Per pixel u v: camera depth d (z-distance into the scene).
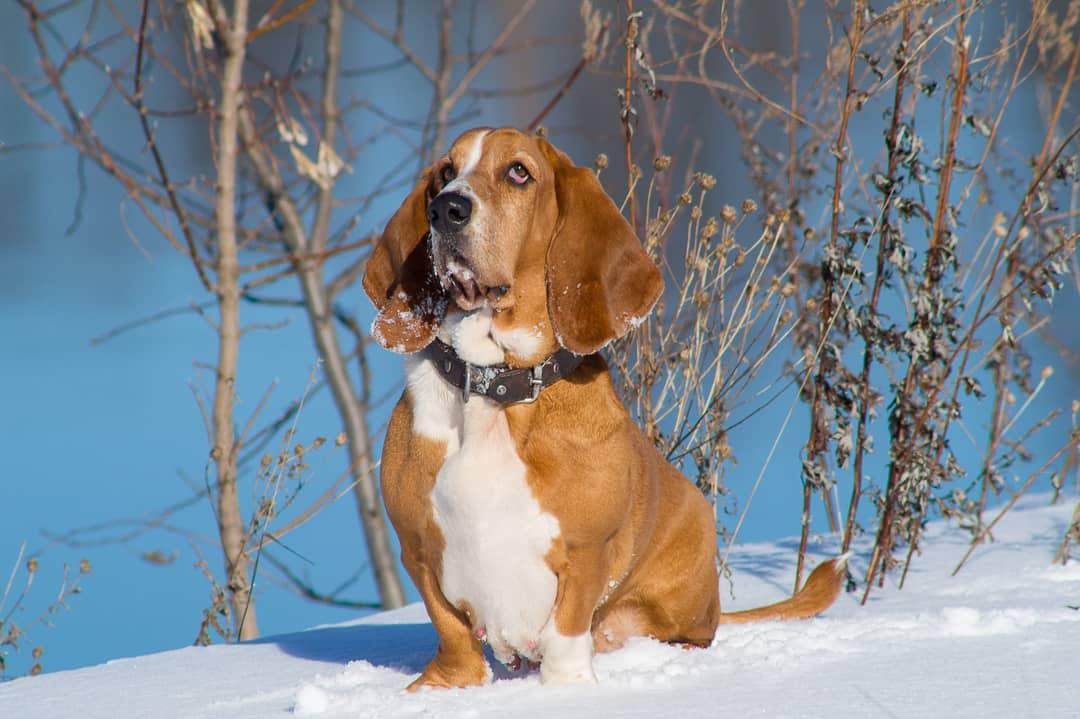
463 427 6.24
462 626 6.48
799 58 12.09
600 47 11.80
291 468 9.82
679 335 9.95
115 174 11.95
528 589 6.22
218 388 11.59
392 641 8.17
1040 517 11.15
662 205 11.10
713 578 7.24
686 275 9.61
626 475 6.29
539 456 6.13
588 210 6.46
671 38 10.91
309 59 12.98
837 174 8.98
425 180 6.72
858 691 5.64
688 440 9.96
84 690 7.07
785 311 10.28
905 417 9.12
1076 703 5.28
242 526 11.34
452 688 6.45
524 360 6.25
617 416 6.34
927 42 8.95
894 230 8.93
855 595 8.88
